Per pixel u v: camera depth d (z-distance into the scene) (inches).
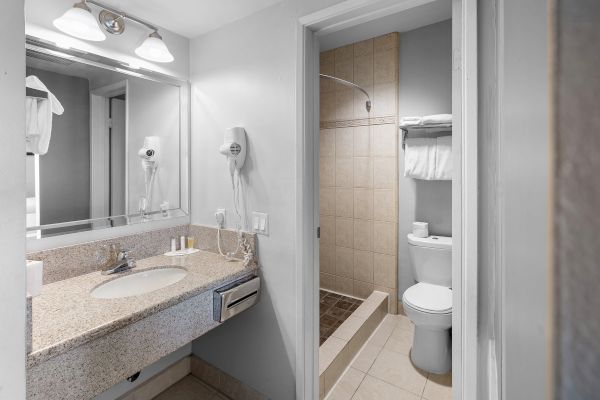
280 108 63.7
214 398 73.5
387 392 71.7
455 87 42.7
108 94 65.6
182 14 68.2
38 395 37.4
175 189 78.2
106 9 63.3
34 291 40.2
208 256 73.5
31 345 36.8
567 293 3.3
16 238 20.8
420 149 92.4
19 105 20.9
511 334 7.2
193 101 80.1
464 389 41.9
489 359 24.6
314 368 65.4
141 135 71.2
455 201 43.3
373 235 107.8
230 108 72.2
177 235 77.8
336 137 113.3
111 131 66.4
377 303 99.3
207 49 76.4
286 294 64.7
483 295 33.5
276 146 64.7
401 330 96.2
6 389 20.4
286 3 62.0
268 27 65.0
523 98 6.1
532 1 5.3
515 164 7.0
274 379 67.1
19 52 20.9
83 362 41.4
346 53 108.6
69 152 60.5
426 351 78.5
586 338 3.2
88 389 41.9
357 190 110.0
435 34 94.6
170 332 52.1
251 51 68.0
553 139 3.6
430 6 85.0
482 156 35.5
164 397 73.6
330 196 116.0
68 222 60.6
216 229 75.0
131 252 68.9
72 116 60.6
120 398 68.0
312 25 59.1
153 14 68.2
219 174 75.2
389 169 103.0
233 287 61.5
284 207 64.2
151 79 72.6
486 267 31.2
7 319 20.5
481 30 36.5
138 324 47.6
